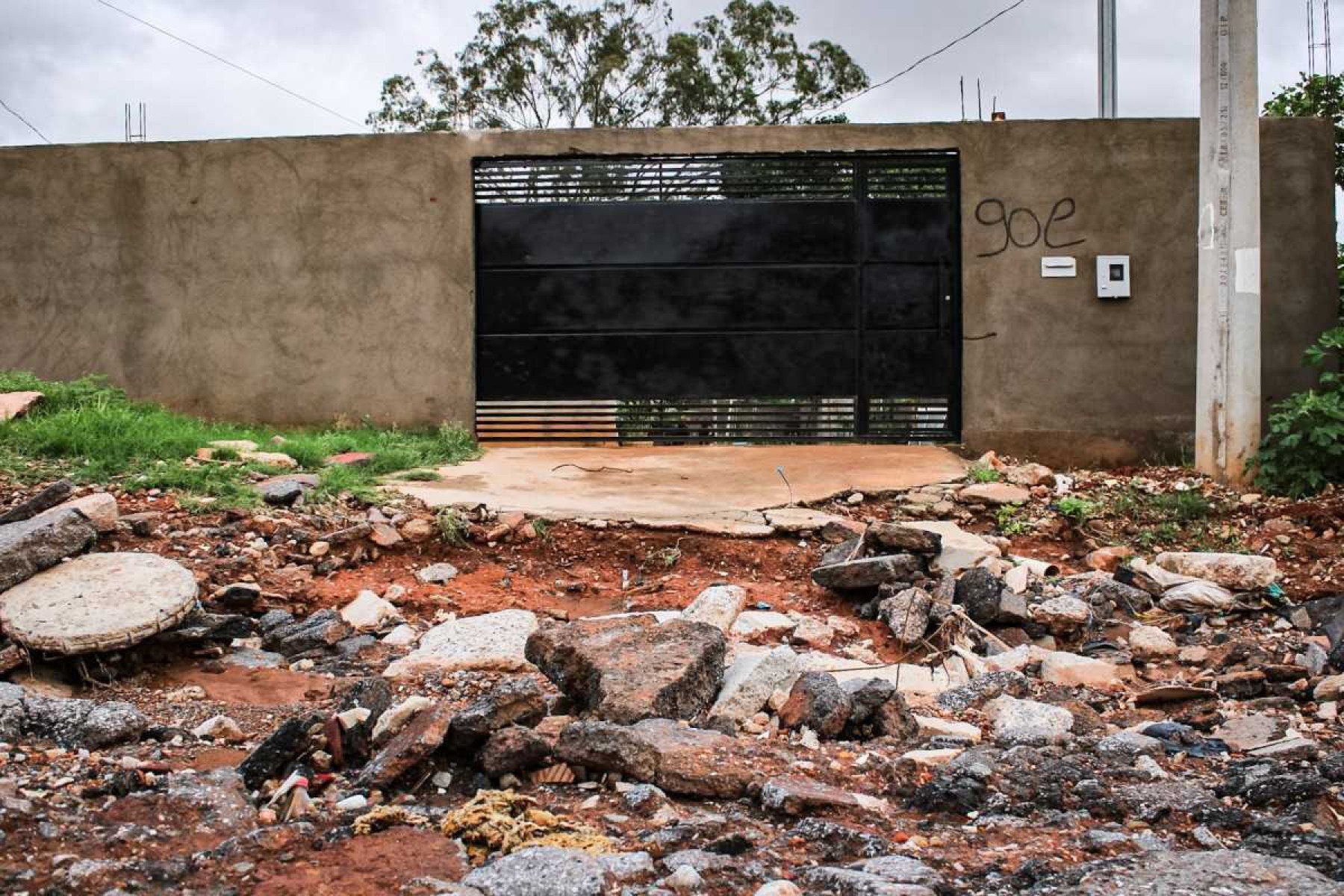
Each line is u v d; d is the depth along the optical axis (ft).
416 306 33.35
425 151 33.19
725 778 12.84
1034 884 10.42
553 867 10.16
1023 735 15.60
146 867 10.30
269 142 33.42
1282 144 32.19
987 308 32.55
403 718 13.76
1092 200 32.42
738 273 33.22
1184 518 26.30
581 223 33.35
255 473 26.03
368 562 23.09
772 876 10.48
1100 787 13.32
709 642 16.25
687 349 33.32
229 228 33.58
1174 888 9.99
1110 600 21.77
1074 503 25.91
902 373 33.17
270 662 18.83
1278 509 26.07
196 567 21.04
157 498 23.68
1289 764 14.39
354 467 27.96
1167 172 32.40
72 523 20.01
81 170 33.63
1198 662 19.47
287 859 10.65
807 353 33.22
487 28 87.56
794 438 33.45
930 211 32.96
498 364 33.63
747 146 32.58
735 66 86.43
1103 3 45.65
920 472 28.89
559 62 87.51
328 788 12.92
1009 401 32.65
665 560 23.49
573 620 18.70
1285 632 20.77
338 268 33.45
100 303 33.78
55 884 9.87
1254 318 28.14
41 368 33.91
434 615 21.03
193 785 12.26
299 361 33.58
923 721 16.06
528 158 33.19
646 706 14.76
